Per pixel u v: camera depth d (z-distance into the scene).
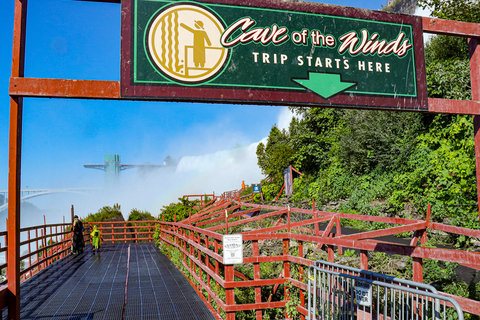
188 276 10.55
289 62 4.77
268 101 4.64
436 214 11.54
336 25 4.98
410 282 3.65
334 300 4.82
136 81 4.31
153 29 4.43
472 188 11.00
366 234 6.69
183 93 4.42
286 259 6.24
